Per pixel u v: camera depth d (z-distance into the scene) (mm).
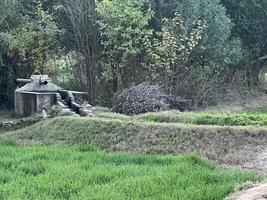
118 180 10617
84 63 28016
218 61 30016
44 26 28891
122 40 26844
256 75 34750
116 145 16266
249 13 33719
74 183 10422
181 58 26469
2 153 14359
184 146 15312
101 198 9266
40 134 18266
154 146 15656
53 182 10578
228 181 10586
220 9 30016
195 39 27828
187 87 26344
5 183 10891
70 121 18297
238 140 15047
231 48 30891
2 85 29625
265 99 31531
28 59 29016
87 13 28016
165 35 26000
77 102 21922
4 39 27312
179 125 16328
